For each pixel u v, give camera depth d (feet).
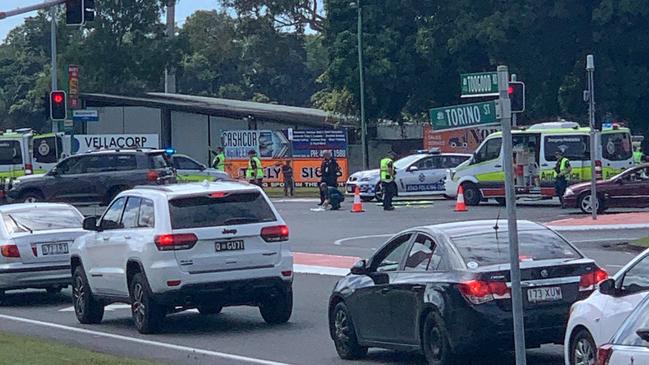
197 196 50.39
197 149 211.61
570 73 177.58
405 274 40.06
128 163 123.65
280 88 345.92
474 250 38.17
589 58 98.27
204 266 49.52
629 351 24.49
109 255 53.42
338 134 178.19
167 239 49.24
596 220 100.83
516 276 25.52
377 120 204.44
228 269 49.78
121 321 57.06
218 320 55.77
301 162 179.01
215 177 132.16
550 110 180.14
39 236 62.54
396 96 194.59
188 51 237.86
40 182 122.42
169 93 250.37
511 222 25.61
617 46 173.47
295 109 232.94
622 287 32.42
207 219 49.96
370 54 187.62
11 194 122.21
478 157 126.21
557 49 175.42
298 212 126.52
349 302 42.91
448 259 38.19
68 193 122.42
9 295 70.18
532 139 123.54
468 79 29.60
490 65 184.96
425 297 38.09
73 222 64.90
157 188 52.03
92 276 55.11
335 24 195.21
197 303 49.96
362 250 84.53
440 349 37.52
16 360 41.19
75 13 87.45
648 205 110.01
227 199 50.83
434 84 189.78
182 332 51.88
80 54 233.55
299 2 241.35
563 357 40.93
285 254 51.03
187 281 49.21
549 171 122.31
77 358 41.75
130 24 234.99
